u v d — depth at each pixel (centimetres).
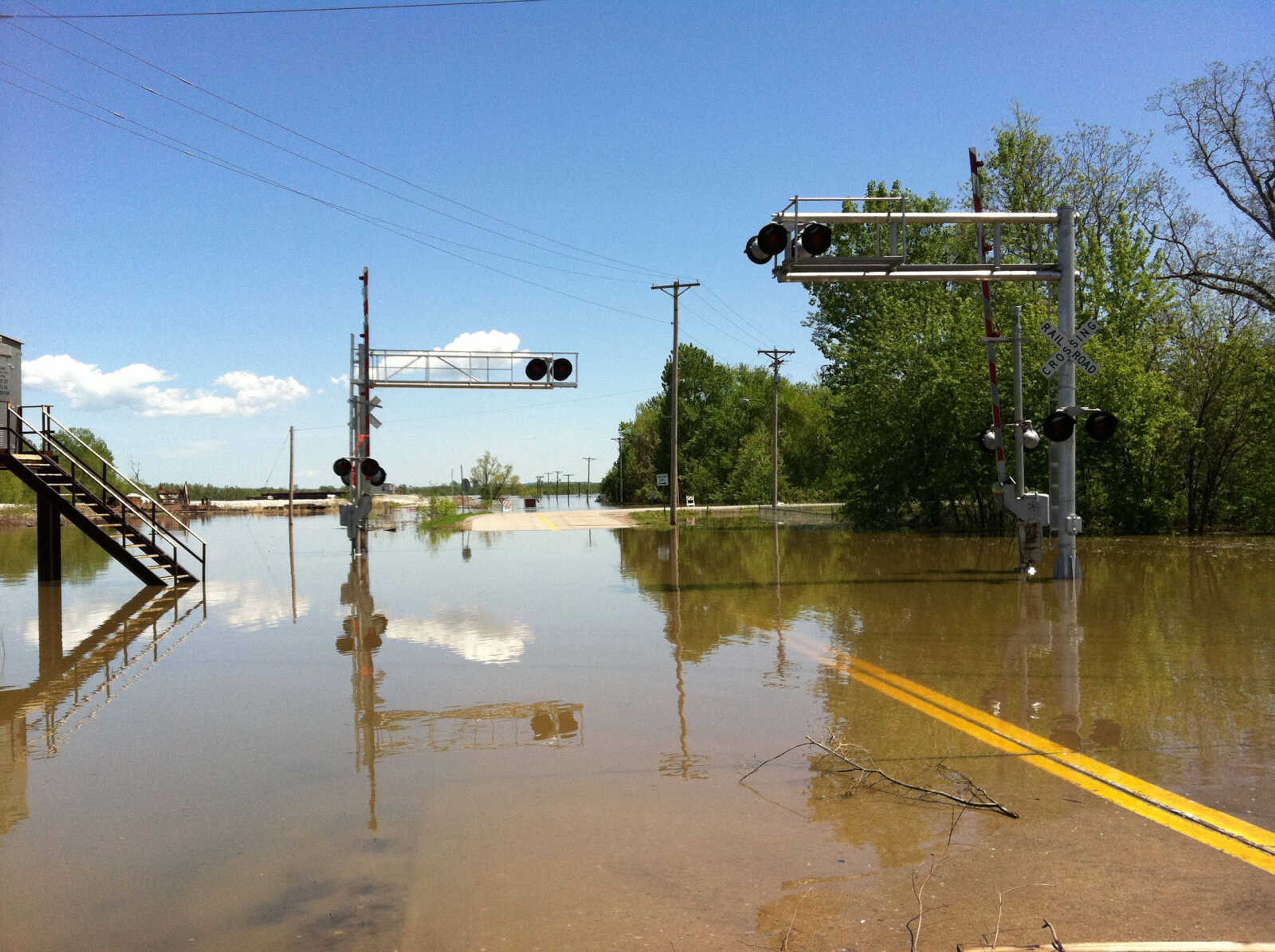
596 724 677
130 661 979
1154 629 1034
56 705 785
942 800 498
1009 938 338
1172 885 382
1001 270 1461
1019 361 1561
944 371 2641
